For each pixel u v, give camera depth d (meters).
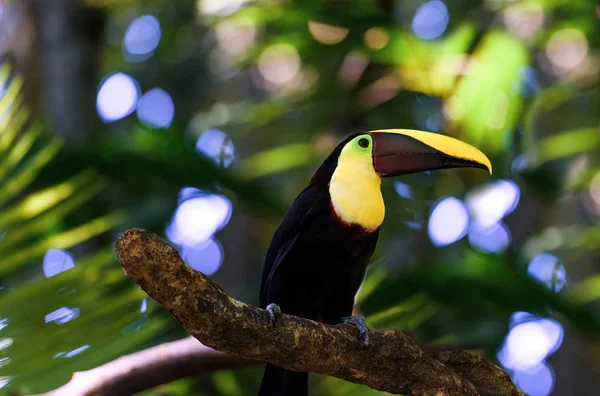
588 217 16.56
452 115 10.88
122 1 13.45
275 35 11.77
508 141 10.93
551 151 11.88
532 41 12.34
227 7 11.31
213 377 8.62
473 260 9.24
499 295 9.10
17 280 5.73
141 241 4.20
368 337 5.18
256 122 13.16
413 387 5.41
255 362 6.40
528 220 15.59
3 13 12.76
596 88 12.33
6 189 5.70
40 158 5.97
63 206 5.50
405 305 7.37
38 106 12.24
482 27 11.29
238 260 16.84
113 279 5.01
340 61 11.98
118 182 9.53
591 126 13.91
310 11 10.83
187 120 18.27
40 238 5.82
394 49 10.76
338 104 12.40
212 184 9.42
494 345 10.31
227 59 17.28
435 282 8.89
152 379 6.02
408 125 12.43
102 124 12.67
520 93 10.81
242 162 14.14
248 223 16.77
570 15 11.91
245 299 15.66
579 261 15.55
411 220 12.48
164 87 18.48
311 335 4.94
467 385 5.52
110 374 5.91
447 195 12.26
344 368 5.19
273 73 17.89
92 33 12.80
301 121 13.65
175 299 4.37
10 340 4.62
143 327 4.91
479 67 10.54
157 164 9.22
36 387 4.54
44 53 12.47
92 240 10.36
